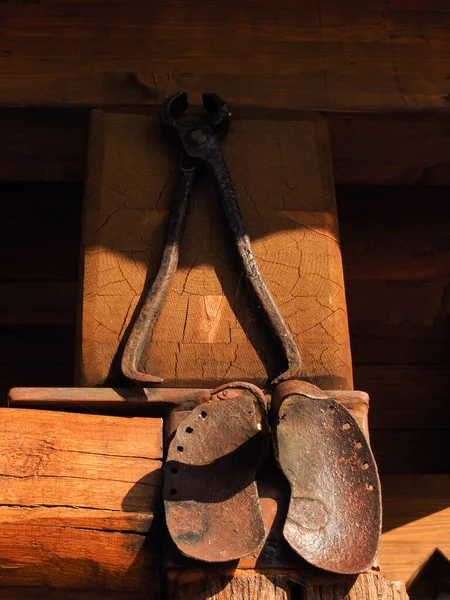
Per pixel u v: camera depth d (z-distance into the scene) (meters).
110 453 2.03
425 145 2.73
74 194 3.22
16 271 3.14
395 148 2.74
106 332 2.22
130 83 2.61
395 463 3.02
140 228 2.36
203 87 2.62
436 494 2.74
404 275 3.21
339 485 1.97
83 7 2.71
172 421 2.08
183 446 1.99
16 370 3.05
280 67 2.66
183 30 2.70
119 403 2.10
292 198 2.43
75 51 2.65
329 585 1.92
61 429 2.04
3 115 2.58
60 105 2.56
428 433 3.07
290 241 2.37
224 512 1.92
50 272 3.14
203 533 1.90
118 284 2.28
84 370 2.18
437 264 3.23
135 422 2.08
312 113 2.59
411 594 2.71
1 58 2.62
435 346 3.17
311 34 2.71
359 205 3.25
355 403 2.13
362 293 3.19
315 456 1.99
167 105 2.48
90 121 2.53
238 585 1.89
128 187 2.42
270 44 2.69
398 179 2.85
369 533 1.92
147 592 1.98
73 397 2.10
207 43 2.68
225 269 2.30
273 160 2.49
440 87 2.69
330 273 2.34
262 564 1.91
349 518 1.94
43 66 2.62
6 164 2.71
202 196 2.40
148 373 2.18
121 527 1.96
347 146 2.73
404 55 2.72
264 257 2.35
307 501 1.94
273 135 2.53
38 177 2.75
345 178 2.84
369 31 2.74
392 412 3.09
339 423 2.02
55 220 3.19
